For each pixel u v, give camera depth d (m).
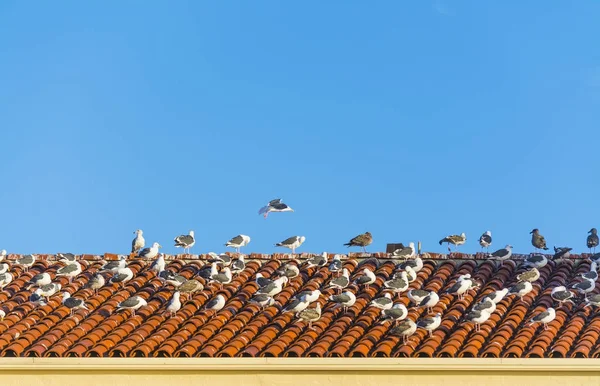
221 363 23.52
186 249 31.64
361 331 25.61
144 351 24.50
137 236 33.84
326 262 30.09
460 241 32.44
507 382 23.36
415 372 23.50
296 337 25.47
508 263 30.27
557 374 23.38
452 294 27.70
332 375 23.56
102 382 23.59
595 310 26.84
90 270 30.19
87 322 26.23
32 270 30.25
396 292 28.05
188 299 27.75
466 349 24.44
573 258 30.56
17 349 24.70
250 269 29.97
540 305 26.98
